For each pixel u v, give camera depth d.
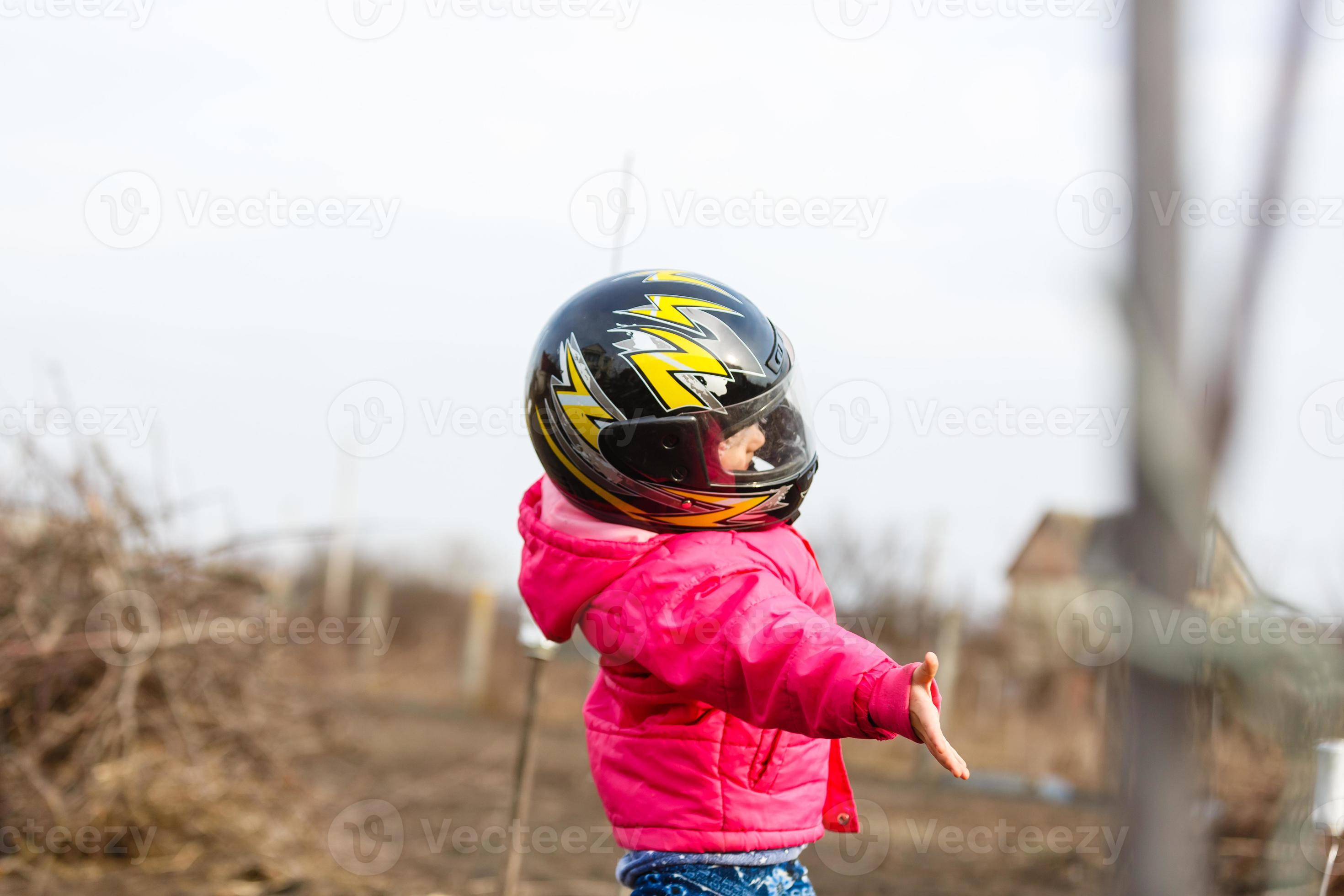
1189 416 1.16
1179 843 1.25
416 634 25.33
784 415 3.92
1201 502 1.17
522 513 4.32
